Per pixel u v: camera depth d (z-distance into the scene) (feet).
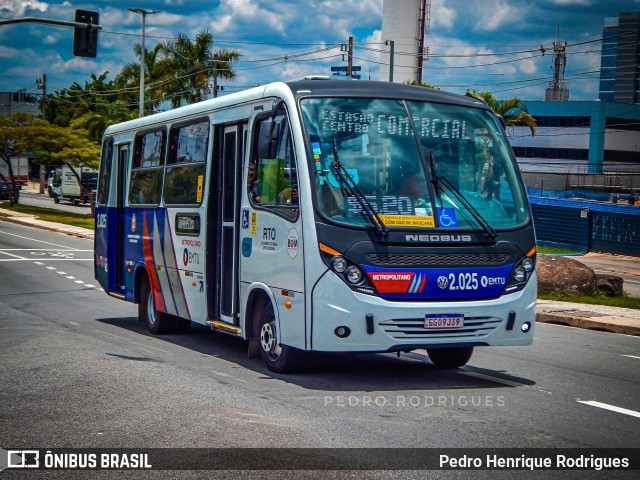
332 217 27.76
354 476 18.74
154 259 41.83
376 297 27.40
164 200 40.83
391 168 28.96
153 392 27.58
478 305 28.43
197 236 36.91
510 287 29.19
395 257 27.68
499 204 29.99
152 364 33.01
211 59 200.03
